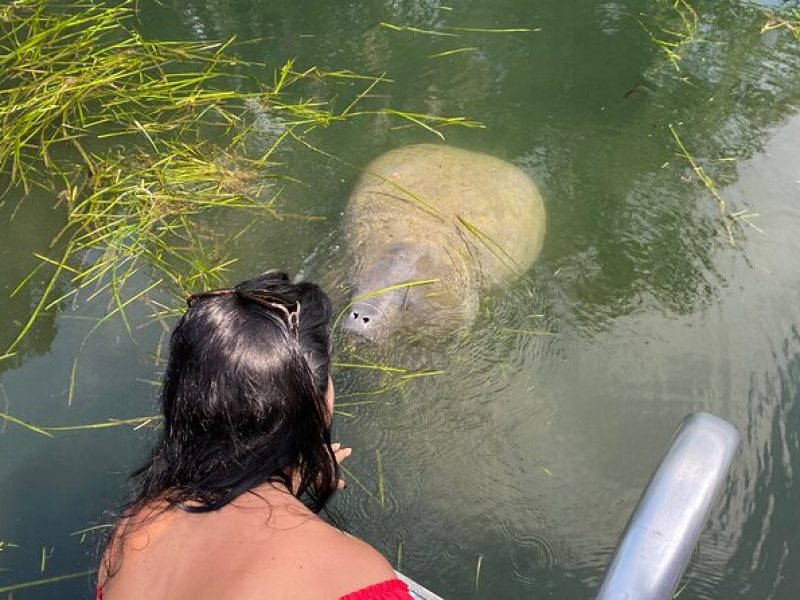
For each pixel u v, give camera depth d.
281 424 1.50
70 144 4.89
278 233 4.36
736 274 4.24
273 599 1.32
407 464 3.42
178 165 4.73
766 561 3.11
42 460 3.32
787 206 4.61
